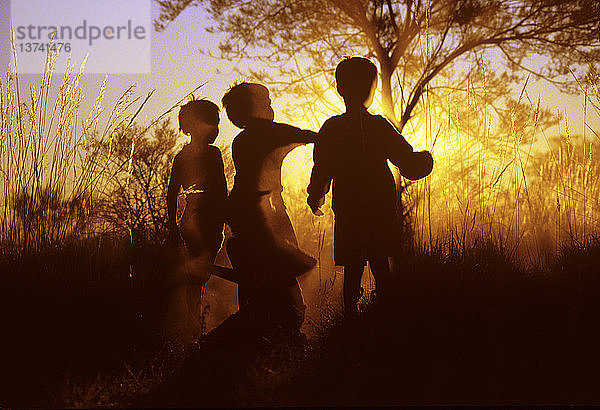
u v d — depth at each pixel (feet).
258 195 16.81
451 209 19.38
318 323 16.49
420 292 14.99
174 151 22.70
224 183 17.92
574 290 14.85
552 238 19.47
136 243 19.69
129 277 17.34
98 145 18.67
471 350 13.70
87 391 13.15
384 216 15.79
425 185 18.85
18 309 15.58
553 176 20.20
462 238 17.67
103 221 19.63
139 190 22.00
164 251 18.86
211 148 17.89
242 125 17.21
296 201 28.09
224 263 22.47
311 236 25.55
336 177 16.02
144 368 14.97
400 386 12.90
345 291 15.93
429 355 13.64
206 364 14.30
